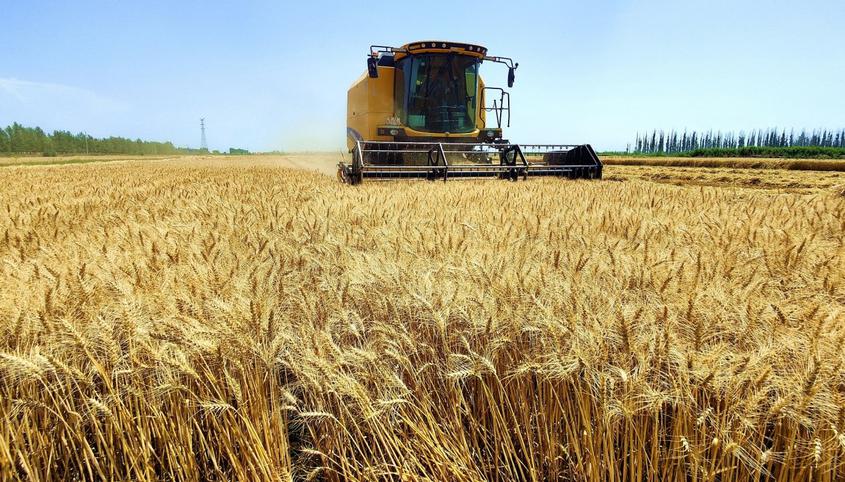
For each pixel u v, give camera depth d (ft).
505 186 31.37
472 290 8.70
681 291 8.39
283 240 13.69
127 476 7.17
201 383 7.54
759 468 6.21
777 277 9.97
